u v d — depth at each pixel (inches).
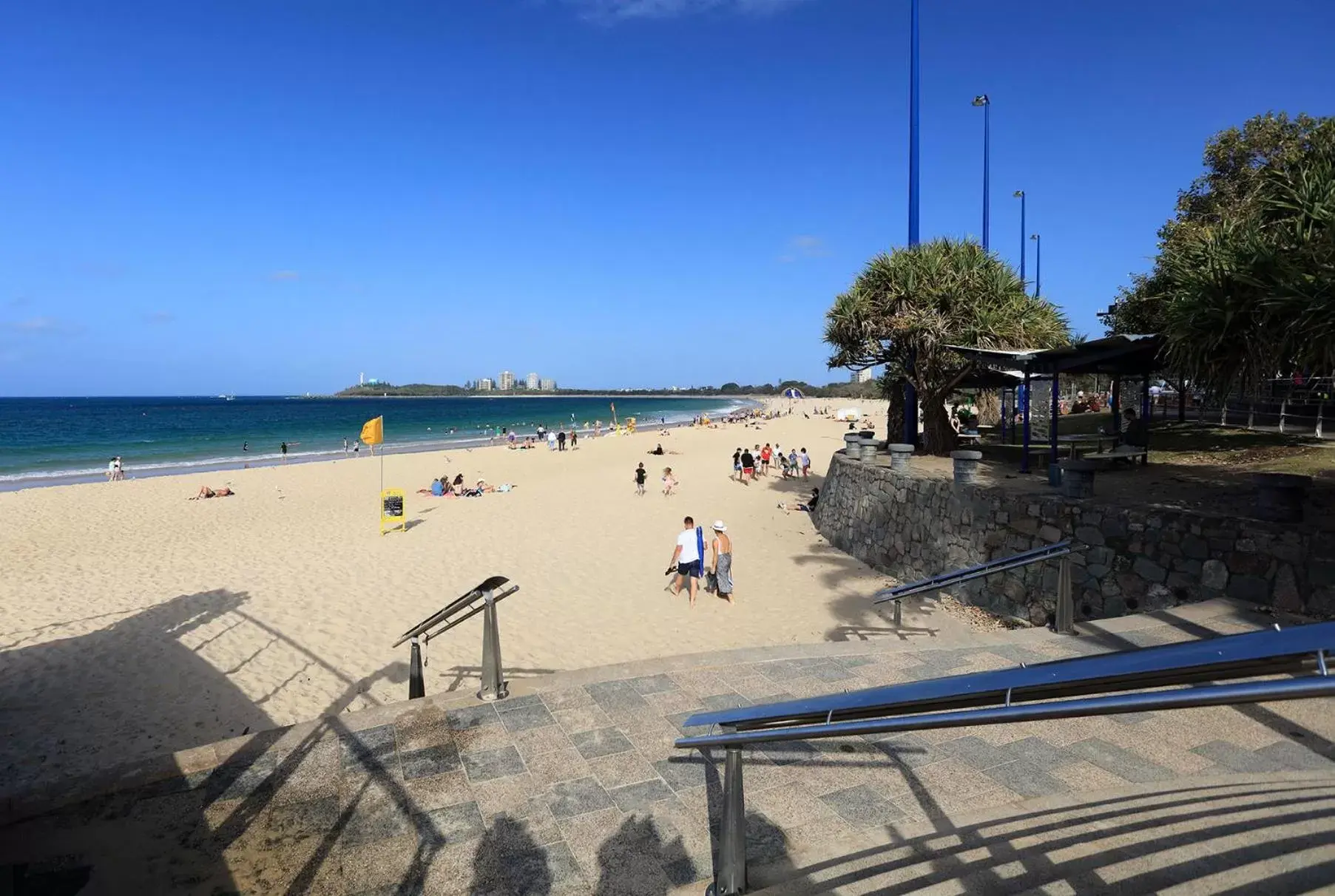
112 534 712.4
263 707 321.4
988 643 247.0
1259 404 810.8
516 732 193.0
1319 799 134.7
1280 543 265.4
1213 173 818.2
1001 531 399.2
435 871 139.5
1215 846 121.0
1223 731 170.9
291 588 511.8
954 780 157.0
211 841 151.8
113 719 309.7
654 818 152.3
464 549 635.5
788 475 1116.5
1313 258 250.2
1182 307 295.4
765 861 132.7
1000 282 649.0
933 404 706.2
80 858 147.6
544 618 438.6
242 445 2069.4
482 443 2110.0
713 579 516.1
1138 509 323.0
